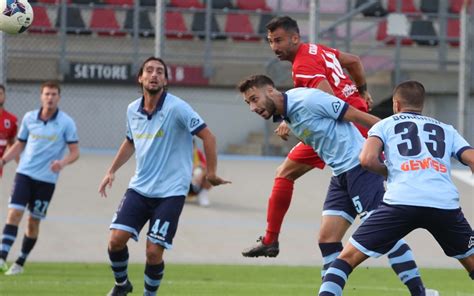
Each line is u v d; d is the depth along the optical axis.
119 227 21.48
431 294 21.97
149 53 53.56
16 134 33.31
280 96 19.98
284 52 22.09
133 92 52.62
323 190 45.97
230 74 53.56
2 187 43.22
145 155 21.52
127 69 52.41
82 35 54.12
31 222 30.75
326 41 54.03
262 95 19.83
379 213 18.17
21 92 50.44
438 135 18.47
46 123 30.86
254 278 30.31
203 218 40.75
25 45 53.47
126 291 22.61
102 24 53.88
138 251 36.56
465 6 47.16
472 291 27.45
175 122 21.42
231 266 33.91
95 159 48.72
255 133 52.78
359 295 25.48
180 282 28.36
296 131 20.48
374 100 53.59
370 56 54.50
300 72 21.78
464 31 47.09
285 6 55.59
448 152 18.39
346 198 21.41
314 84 21.64
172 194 21.42
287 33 21.92
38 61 52.28
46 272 30.83
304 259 36.22
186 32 53.22
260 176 47.12
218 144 52.50
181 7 54.78
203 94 53.41
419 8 56.53
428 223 18.08
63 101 52.12
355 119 20.02
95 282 27.94
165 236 21.31
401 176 18.16
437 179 18.08
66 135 30.95
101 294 24.78
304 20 55.06
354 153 20.44
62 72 52.06
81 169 46.59
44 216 30.83
